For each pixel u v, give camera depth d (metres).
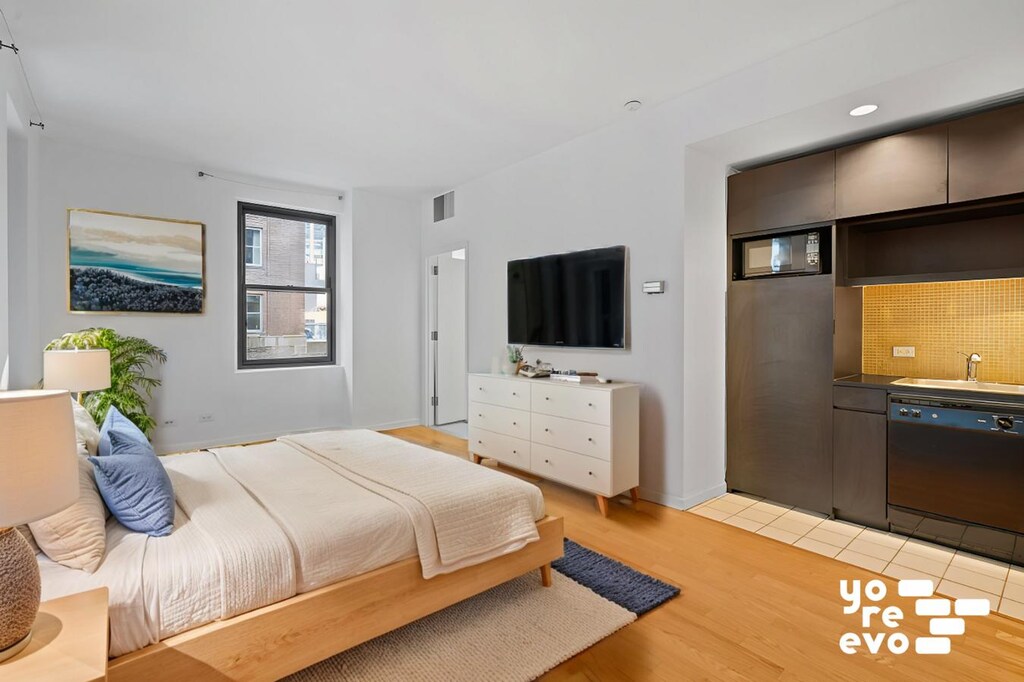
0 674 1.04
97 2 2.40
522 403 3.96
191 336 4.90
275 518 1.86
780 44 2.80
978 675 1.82
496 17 2.54
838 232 3.27
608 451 3.29
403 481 2.29
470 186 5.34
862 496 3.15
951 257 3.15
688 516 3.33
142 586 1.45
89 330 4.02
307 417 5.63
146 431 4.21
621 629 2.10
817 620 2.16
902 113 2.89
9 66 2.71
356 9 2.47
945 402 2.80
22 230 3.49
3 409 1.05
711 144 3.37
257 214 5.39
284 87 3.28
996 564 2.65
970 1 2.27
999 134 2.58
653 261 3.59
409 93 3.37
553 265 4.30
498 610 2.22
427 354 6.18
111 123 3.86
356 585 1.78
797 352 3.42
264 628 1.59
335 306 5.93
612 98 3.44
